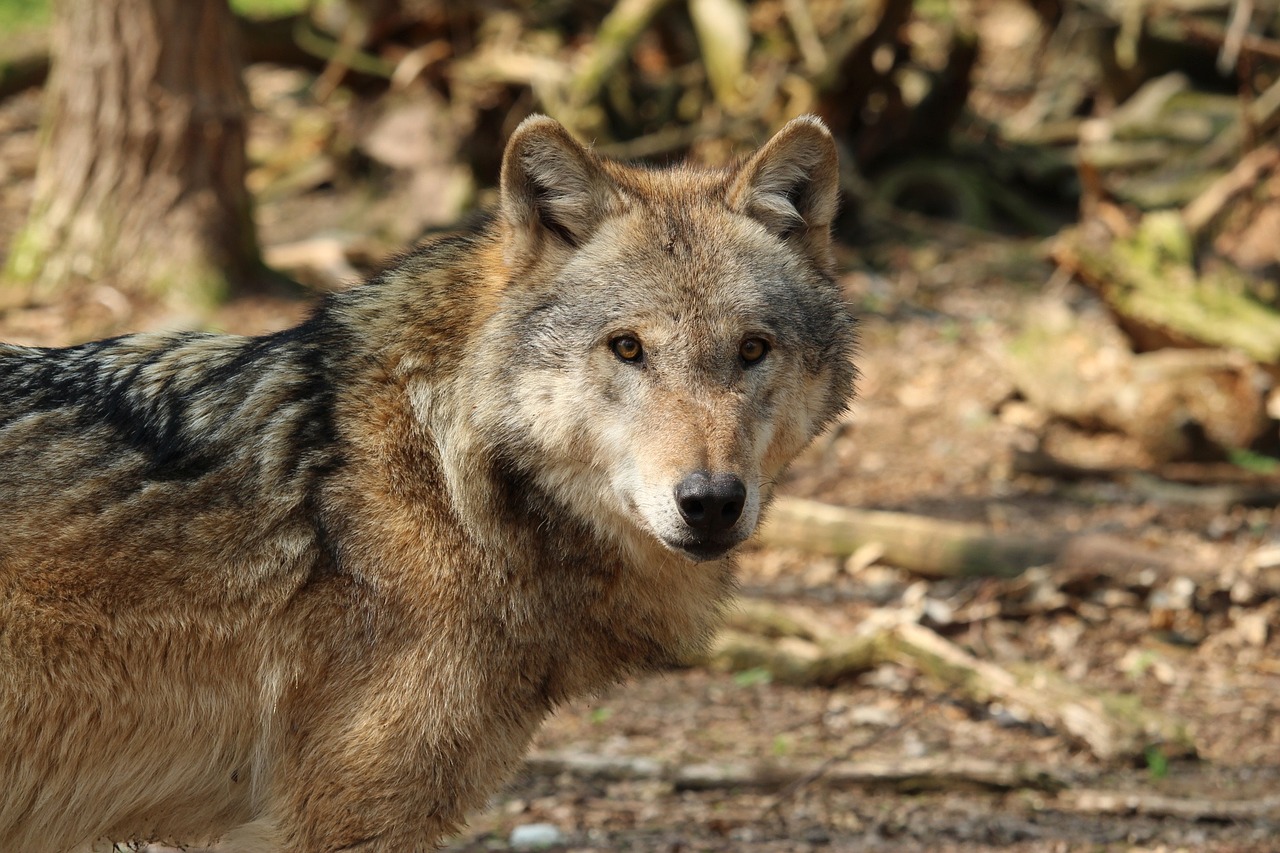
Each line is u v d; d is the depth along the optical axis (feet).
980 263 78.74
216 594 20.45
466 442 21.18
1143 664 39.22
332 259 71.61
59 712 20.06
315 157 88.53
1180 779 32.76
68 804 20.67
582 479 21.47
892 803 31.50
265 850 20.89
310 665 20.75
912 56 85.92
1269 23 89.04
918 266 78.59
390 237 78.28
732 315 21.42
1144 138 87.45
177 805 21.56
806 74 82.38
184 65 63.52
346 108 87.61
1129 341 59.57
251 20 82.94
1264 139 69.41
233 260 65.26
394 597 20.68
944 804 31.42
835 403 23.50
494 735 21.42
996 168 88.12
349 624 20.72
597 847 28.76
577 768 32.65
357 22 84.38
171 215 64.08
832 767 32.30
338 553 20.76
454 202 80.02
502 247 22.26
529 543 21.35
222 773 21.36
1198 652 40.45
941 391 62.59
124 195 63.77
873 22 78.69
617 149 81.35
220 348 22.26
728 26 82.17
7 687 19.71
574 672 22.34
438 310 22.07
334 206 84.64
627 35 82.58
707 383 21.13
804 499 52.54
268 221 83.05
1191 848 29.07
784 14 86.07
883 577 46.39
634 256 21.61
